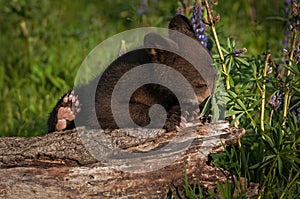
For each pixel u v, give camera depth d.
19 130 11.76
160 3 15.57
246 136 9.31
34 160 8.23
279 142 8.42
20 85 13.93
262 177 8.66
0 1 16.72
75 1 18.05
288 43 11.15
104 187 8.06
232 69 9.38
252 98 8.96
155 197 8.23
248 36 14.55
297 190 8.70
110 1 17.73
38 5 16.67
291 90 8.92
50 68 14.01
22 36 16.00
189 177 8.41
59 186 7.98
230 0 16.59
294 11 9.23
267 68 9.48
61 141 8.35
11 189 7.96
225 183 8.33
